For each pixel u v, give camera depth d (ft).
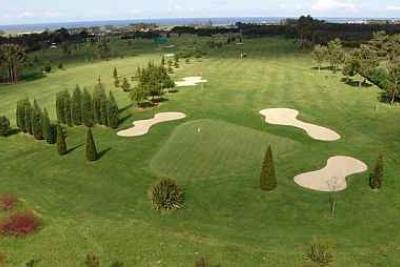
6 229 130.52
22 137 228.43
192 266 111.45
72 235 127.13
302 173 171.22
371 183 156.87
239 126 221.87
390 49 425.28
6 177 173.27
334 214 138.62
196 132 211.61
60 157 194.29
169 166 178.60
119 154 194.18
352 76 383.65
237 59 522.88
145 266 112.06
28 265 112.68
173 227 131.34
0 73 409.90
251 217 137.39
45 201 150.41
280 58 526.57
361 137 216.13
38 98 322.75
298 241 122.83
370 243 121.70
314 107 274.77
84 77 418.31
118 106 282.97
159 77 305.73
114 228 130.62
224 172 172.14
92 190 159.22
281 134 220.84
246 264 112.06
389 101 289.94
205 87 340.59
